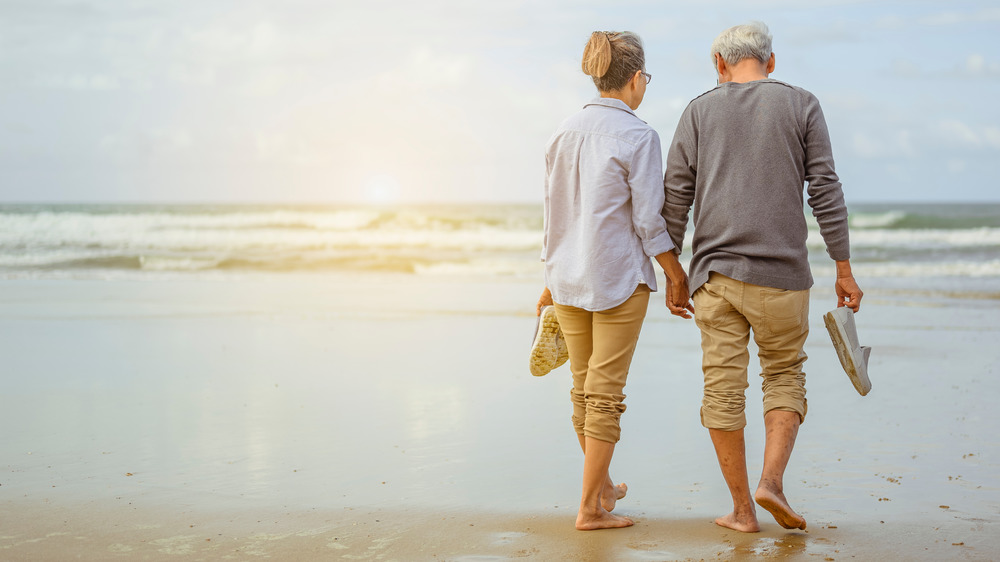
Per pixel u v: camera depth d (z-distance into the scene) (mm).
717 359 2436
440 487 2980
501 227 25188
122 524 2537
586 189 2420
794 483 2980
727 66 2541
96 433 3854
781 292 2340
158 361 6070
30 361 6051
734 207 2354
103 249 20391
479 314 9203
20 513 2648
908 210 49969
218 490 2936
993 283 13055
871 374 5523
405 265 16906
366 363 6027
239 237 22938
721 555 2221
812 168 2336
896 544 2285
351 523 2553
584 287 2439
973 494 2801
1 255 18766
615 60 2475
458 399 4715
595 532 2453
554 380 5336
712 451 3533
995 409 4320
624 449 3582
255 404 4570
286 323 8383
